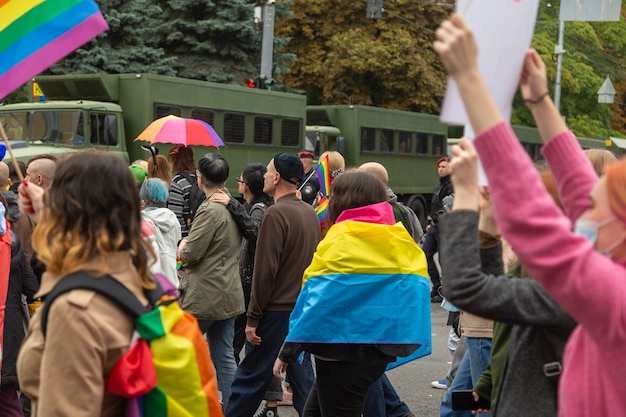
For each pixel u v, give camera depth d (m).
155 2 29.52
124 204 2.99
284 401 8.06
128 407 2.96
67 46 4.02
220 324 7.29
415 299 5.08
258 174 8.02
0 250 5.59
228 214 7.16
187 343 3.04
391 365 5.49
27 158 17.41
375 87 38.53
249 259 7.82
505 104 2.77
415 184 29.73
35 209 3.43
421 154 30.09
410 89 38.22
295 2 38.12
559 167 3.05
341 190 5.16
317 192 10.15
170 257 6.59
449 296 2.85
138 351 2.95
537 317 2.93
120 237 2.96
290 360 5.24
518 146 2.41
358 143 26.61
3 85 4.01
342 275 5.02
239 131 21.81
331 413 5.21
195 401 3.04
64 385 2.83
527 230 2.36
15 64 4.00
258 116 22.41
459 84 2.42
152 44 29.05
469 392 4.09
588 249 2.34
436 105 38.91
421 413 7.79
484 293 2.85
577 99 45.97
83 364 2.83
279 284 6.34
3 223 5.60
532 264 2.36
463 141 2.83
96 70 27.58
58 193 2.98
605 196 2.47
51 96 20.05
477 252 2.84
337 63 37.22
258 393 6.41
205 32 28.95
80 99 19.64
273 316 6.33
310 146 25.23
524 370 3.16
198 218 7.07
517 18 2.75
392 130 28.36
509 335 3.45
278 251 6.27
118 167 3.01
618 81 50.25
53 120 18.53
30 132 18.61
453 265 2.83
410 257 5.14
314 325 5.02
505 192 2.38
